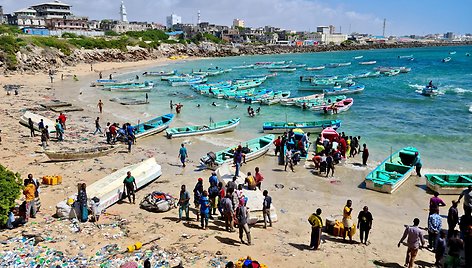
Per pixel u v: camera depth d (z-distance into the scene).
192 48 167.62
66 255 13.60
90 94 58.84
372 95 58.94
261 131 37.44
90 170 24.30
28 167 24.20
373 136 34.84
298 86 73.88
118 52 123.81
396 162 26.30
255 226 17.38
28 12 165.62
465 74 88.38
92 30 176.25
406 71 97.69
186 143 32.59
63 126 34.56
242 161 26.80
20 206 16.25
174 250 14.45
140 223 16.92
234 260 13.91
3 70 74.00
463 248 13.56
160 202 18.41
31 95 53.62
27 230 15.44
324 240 16.19
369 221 15.50
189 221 17.42
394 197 21.53
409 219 18.80
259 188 21.45
